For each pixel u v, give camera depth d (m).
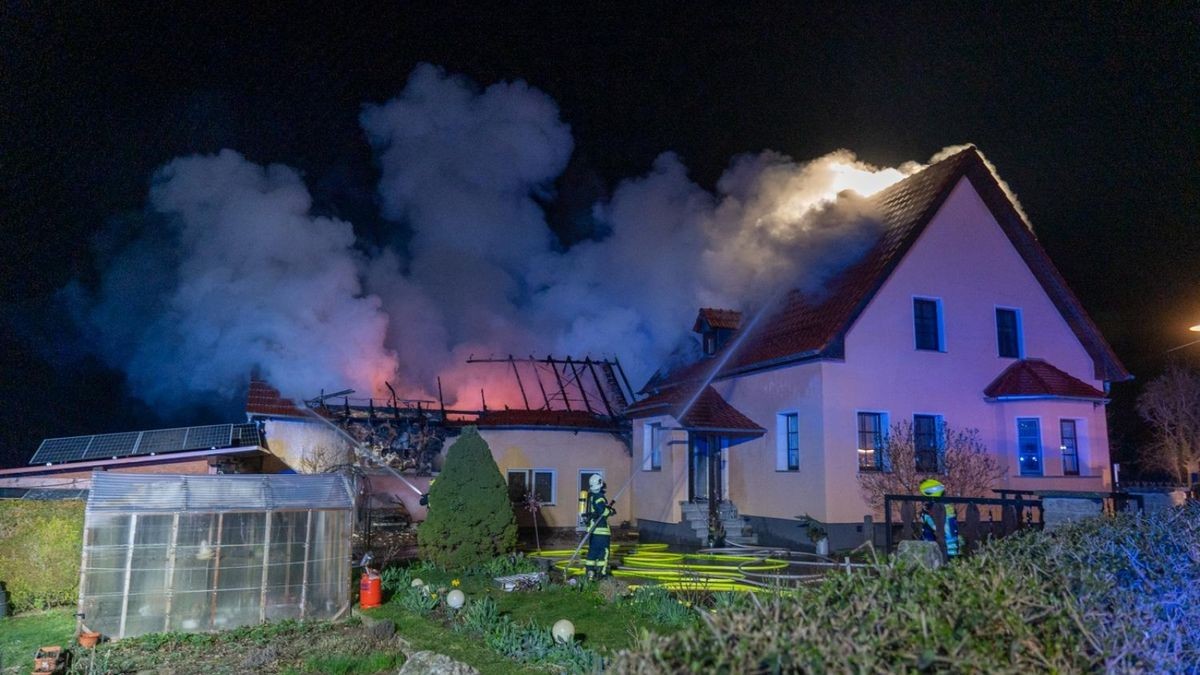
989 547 6.18
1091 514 10.08
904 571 4.38
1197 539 6.25
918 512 14.49
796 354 17.42
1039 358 19.59
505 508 13.69
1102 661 3.61
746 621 3.48
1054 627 3.73
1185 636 4.65
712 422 18.81
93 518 9.01
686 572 13.20
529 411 22.81
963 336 18.78
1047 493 11.23
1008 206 19.47
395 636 9.05
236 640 8.94
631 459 22.64
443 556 13.17
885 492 16.25
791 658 3.14
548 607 10.31
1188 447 32.00
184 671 7.84
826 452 16.81
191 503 9.47
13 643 9.04
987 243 19.61
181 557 9.32
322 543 10.12
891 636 3.44
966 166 18.88
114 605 8.98
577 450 22.05
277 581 9.75
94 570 8.96
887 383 17.72
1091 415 18.53
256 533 9.72
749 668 3.08
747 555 16.08
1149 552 5.97
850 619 3.57
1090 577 4.64
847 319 17.23
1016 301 19.66
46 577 10.84
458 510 13.42
